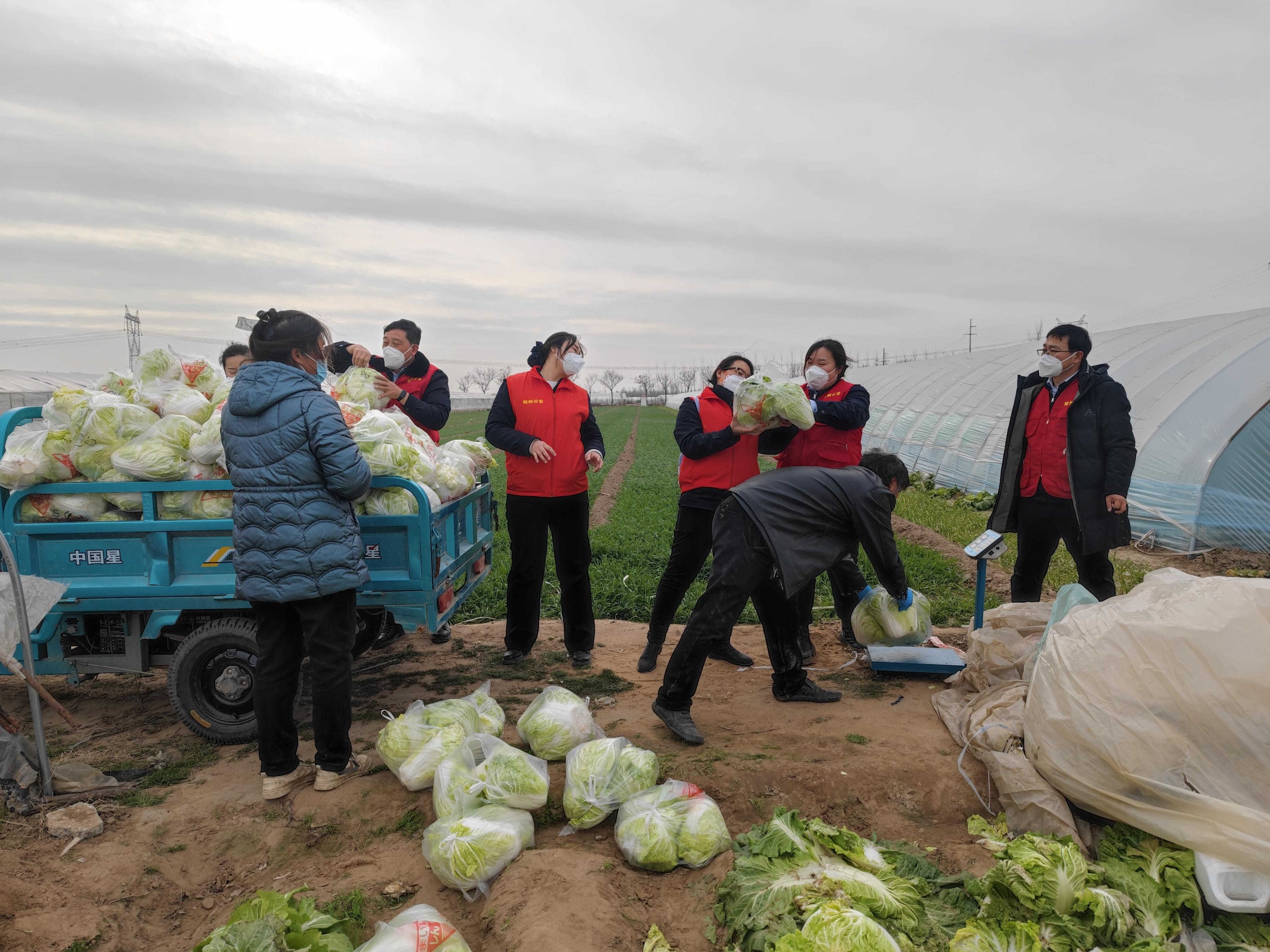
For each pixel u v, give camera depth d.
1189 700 2.83
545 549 5.58
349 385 5.25
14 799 3.60
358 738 4.41
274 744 3.67
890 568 4.07
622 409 108.25
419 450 4.63
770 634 4.66
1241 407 10.56
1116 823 2.99
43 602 3.71
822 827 2.92
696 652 4.02
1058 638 3.25
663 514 14.70
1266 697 2.77
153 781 3.95
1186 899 2.61
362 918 2.87
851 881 2.62
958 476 17.62
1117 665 2.98
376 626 5.58
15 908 2.92
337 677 3.65
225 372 5.54
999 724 3.64
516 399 5.34
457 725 3.83
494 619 7.30
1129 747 2.86
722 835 3.10
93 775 3.89
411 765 3.64
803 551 3.91
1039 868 2.58
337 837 3.47
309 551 3.51
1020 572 5.66
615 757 3.48
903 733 4.14
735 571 3.96
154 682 5.51
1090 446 5.11
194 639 4.28
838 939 2.27
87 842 3.38
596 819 3.35
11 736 3.82
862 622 5.32
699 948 2.64
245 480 3.52
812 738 4.12
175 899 3.14
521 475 5.39
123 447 4.27
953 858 3.06
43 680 5.52
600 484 20.48
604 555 10.41
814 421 4.80
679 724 4.11
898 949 2.30
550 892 2.76
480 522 5.74
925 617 5.30
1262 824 2.60
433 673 5.58
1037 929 2.50
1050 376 5.28
